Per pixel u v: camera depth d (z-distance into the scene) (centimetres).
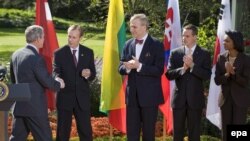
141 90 870
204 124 1112
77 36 909
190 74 886
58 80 868
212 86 975
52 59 982
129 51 884
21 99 721
